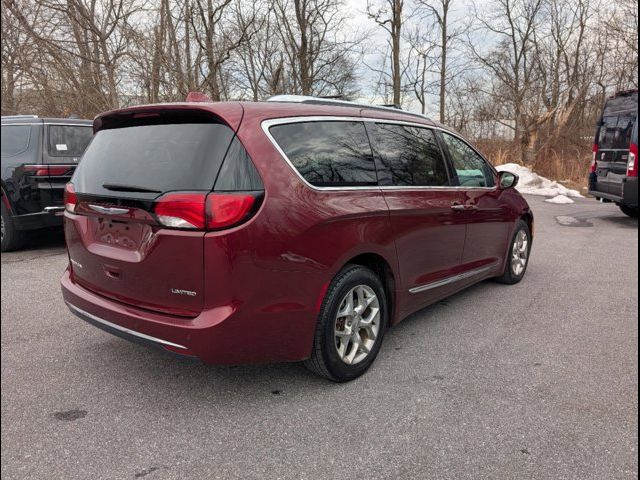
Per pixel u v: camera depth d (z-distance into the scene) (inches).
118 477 89.2
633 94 388.5
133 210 107.4
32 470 90.7
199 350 100.7
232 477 89.4
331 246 115.0
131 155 115.0
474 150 187.9
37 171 253.6
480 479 89.2
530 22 905.5
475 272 181.5
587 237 340.8
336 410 111.8
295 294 109.3
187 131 109.0
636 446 98.9
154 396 117.6
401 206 136.4
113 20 470.3
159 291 106.0
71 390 120.2
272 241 103.8
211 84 492.4
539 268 249.8
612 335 157.9
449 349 146.4
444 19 869.8
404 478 89.4
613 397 118.0
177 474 90.1
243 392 119.8
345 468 92.0
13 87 535.5
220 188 100.5
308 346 114.7
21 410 110.9
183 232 100.8
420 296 151.1
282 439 100.7
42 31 478.6
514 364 136.2
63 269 233.9
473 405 114.2
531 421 107.5
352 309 123.8
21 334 154.7
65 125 268.8
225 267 99.0
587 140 909.8
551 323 168.7
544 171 828.6
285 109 117.3
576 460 94.5
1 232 267.3
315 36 730.2
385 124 144.7
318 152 119.3
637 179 364.8
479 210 177.2
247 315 102.5
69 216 128.0
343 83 730.8
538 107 836.6
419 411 111.5
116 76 494.3
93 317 119.0
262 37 684.7
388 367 134.3
